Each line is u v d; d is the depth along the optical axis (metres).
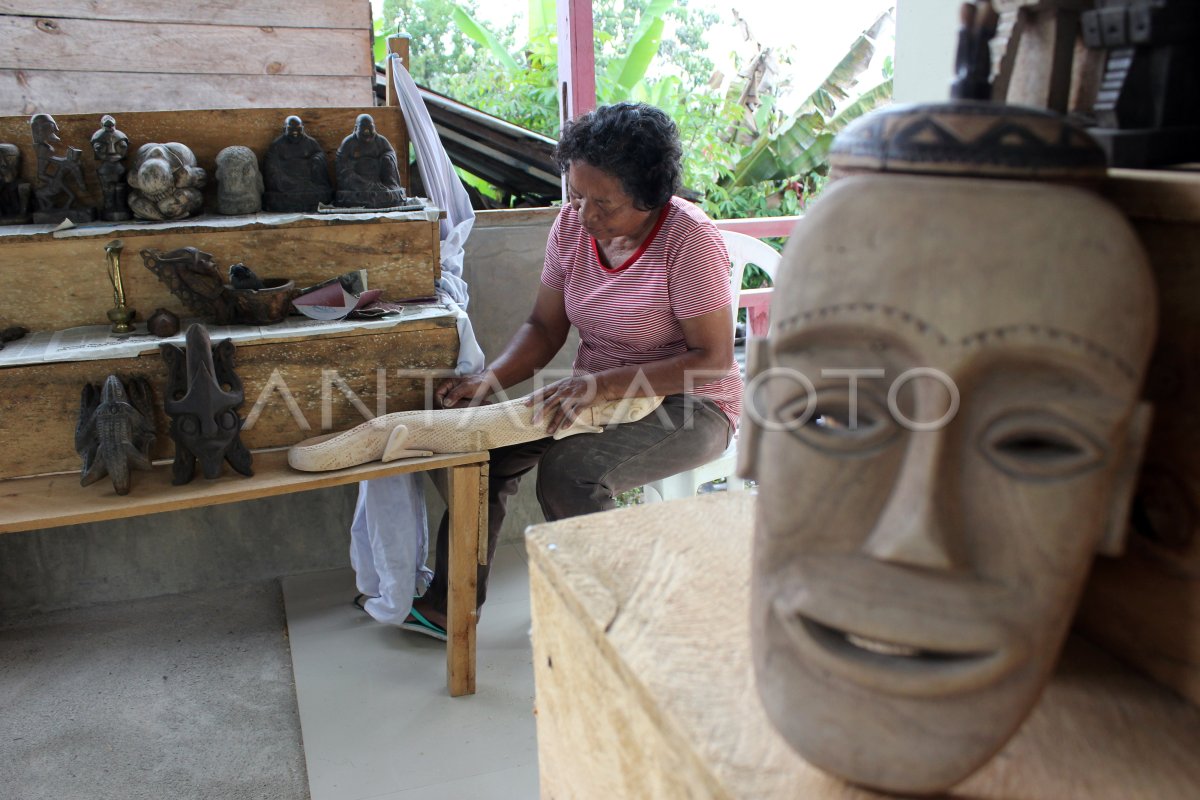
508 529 3.03
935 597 0.62
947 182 0.62
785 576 0.69
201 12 2.73
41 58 2.62
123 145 2.17
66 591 2.63
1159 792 0.68
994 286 0.60
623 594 0.94
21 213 2.16
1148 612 0.80
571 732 1.05
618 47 5.75
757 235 3.00
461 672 2.20
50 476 1.96
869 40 4.42
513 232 2.78
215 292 2.05
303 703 2.20
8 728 2.12
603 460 2.04
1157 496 0.77
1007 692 0.63
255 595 2.72
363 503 2.34
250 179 2.27
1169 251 0.73
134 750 2.04
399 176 2.52
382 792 1.90
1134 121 0.77
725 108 5.08
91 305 2.10
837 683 0.66
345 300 2.15
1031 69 0.80
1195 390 0.72
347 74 2.89
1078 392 0.61
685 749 0.74
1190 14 0.75
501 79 5.27
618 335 2.17
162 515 2.66
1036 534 0.62
